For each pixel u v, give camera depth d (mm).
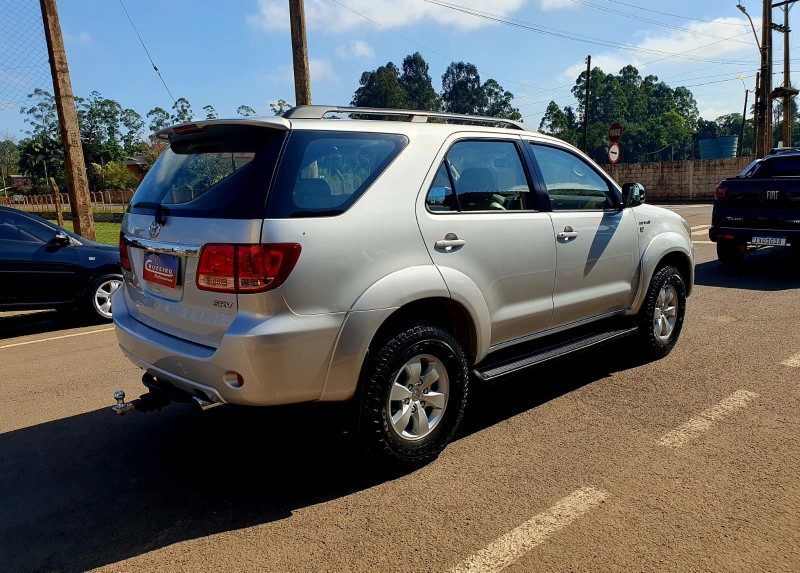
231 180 3090
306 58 11039
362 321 3086
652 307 5051
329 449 3803
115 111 95375
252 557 2734
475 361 3779
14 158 107000
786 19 27984
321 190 3082
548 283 4141
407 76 107000
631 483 3227
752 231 9070
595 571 2543
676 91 114625
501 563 2615
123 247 3816
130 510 3178
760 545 2672
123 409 3514
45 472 3635
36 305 7727
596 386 4715
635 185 4793
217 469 3598
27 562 2762
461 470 3459
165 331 3387
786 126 28484
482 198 3791
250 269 2869
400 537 2838
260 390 2920
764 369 4938
